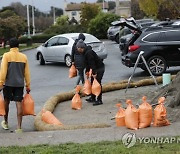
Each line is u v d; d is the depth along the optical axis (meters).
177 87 10.24
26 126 9.61
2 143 7.45
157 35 16.67
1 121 10.16
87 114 10.40
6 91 8.92
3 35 44.38
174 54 16.62
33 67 23.44
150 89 13.33
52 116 9.21
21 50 39.81
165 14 43.91
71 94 12.67
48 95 13.88
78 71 13.96
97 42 22.09
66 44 22.64
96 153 6.41
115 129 7.93
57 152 6.57
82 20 69.62
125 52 17.34
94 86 11.38
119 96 12.59
